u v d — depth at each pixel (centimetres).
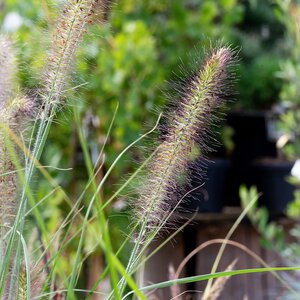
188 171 59
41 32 64
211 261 164
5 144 58
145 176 62
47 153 145
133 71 168
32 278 63
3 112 59
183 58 178
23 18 142
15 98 60
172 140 57
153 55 169
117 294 47
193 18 184
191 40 182
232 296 163
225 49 57
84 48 63
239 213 168
